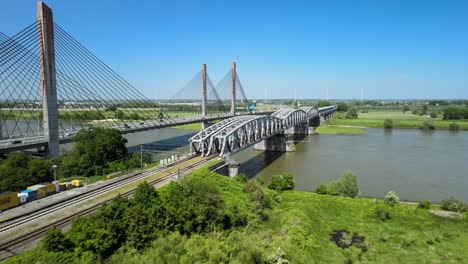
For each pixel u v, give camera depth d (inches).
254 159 3344.0
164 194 1357.0
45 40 2198.6
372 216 1603.1
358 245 1318.9
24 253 990.4
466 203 1903.3
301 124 5472.4
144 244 1077.1
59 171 1973.4
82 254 979.3
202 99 5068.9
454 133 5625.0
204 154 2571.4
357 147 4089.6
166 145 3912.4
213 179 1859.0
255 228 1407.5
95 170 2058.3
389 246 1309.1
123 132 2847.0
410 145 4239.7
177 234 1094.4
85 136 2258.9
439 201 1989.4
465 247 1289.4
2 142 2166.6
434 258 1205.7
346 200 1817.2
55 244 984.9
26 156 1969.7
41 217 1307.8
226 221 1370.6
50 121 2256.4
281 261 1033.5
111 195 1588.3
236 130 2667.3
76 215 1331.2
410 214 1621.6
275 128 3786.9
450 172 2721.5
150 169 2146.9
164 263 952.9
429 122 6314.0
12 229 1189.1
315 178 2522.1
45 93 2217.0
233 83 5880.9
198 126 6535.4
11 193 1412.4
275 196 1806.1
